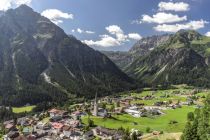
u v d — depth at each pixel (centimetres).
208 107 11975
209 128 10312
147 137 17638
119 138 19562
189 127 10312
